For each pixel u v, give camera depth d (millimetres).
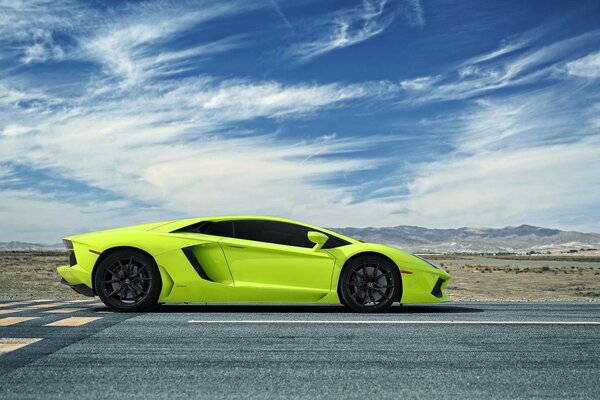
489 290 17984
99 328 5125
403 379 3316
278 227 7145
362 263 6898
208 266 6883
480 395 2990
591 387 3150
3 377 3299
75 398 2898
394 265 6930
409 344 4406
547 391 3066
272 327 5250
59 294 13602
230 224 7117
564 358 3902
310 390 3072
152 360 3781
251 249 6918
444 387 3145
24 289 14750
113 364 3654
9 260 33969
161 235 6910
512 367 3629
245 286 6809
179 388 3100
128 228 7234
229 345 4328
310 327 5258
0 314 6277
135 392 3014
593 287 19703
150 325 5344
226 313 6543
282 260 6895
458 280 23359
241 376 3369
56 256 52562
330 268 6879
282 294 6832
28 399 2869
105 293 6723
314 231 7125
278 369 3553
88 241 6902
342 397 2951
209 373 3438
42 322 5527
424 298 6949
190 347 4234
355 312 6820
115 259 6789
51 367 3555
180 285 6770
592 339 4652
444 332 4996
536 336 4801
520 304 8422
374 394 3008
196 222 7117
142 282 6781
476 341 4547
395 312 6840
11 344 4305
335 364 3699
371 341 4531
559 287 19719
